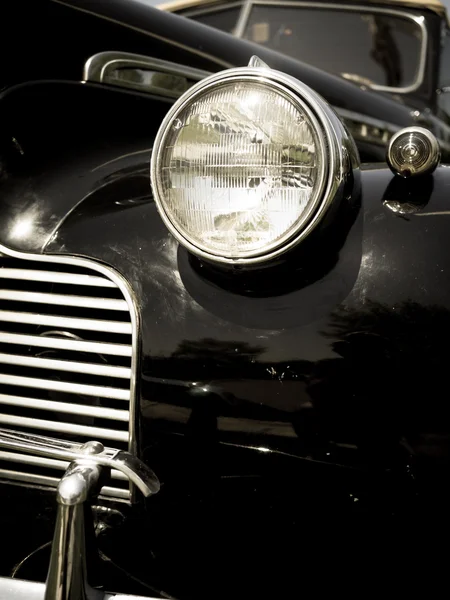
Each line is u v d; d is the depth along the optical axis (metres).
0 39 1.10
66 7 1.17
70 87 1.18
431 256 0.82
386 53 2.17
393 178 0.89
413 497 0.81
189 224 0.82
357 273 0.83
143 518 0.91
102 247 0.94
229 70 0.83
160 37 1.30
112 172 1.09
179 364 0.86
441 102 2.24
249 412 0.84
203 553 0.90
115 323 0.92
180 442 0.87
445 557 0.83
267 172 0.80
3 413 1.00
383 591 0.85
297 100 0.80
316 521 0.84
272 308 0.84
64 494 0.75
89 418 0.97
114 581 0.91
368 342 0.81
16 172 1.08
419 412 0.80
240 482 0.86
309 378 0.82
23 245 0.98
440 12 2.19
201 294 0.87
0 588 0.78
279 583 0.88
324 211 0.79
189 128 0.82
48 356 0.98
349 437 0.81
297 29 2.16
